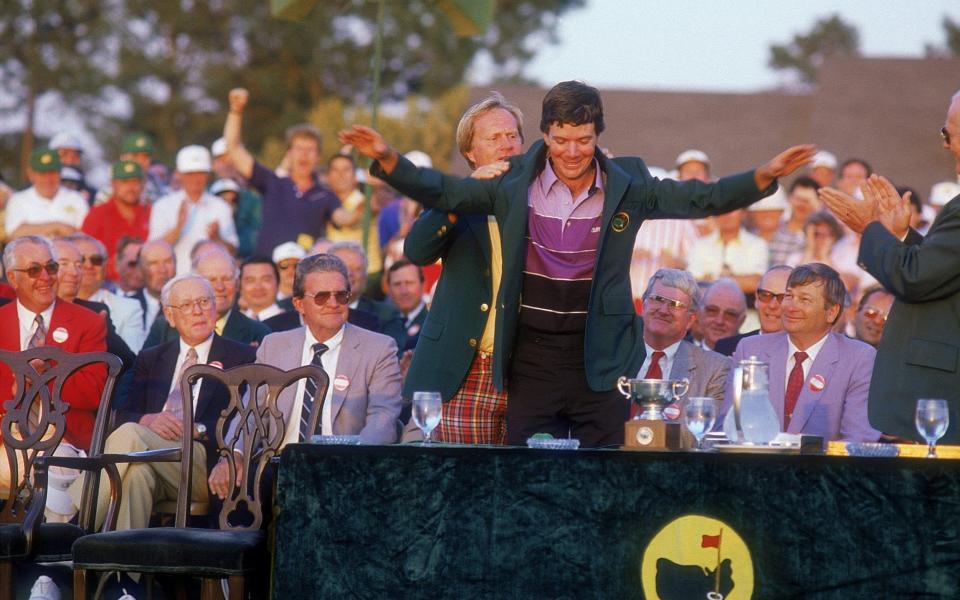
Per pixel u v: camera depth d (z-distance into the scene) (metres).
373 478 8.49
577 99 9.32
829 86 30.69
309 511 8.53
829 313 11.36
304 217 19.56
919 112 30.00
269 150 43.47
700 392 11.59
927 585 8.05
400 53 52.59
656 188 9.60
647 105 32.19
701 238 18.94
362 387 12.03
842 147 29.69
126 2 53.22
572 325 9.64
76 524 11.98
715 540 8.21
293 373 10.17
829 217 18.89
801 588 8.14
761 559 8.18
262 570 9.60
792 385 11.48
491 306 9.94
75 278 15.00
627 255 9.62
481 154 10.50
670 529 8.25
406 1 53.09
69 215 20.78
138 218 20.22
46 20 52.56
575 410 9.73
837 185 22.22
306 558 8.52
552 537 8.34
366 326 14.70
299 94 52.50
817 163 22.42
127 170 19.91
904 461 8.09
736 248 18.67
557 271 9.59
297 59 52.69
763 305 13.07
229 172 23.42
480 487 8.41
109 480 11.88
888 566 8.08
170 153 51.03
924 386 9.17
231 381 10.24
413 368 10.05
